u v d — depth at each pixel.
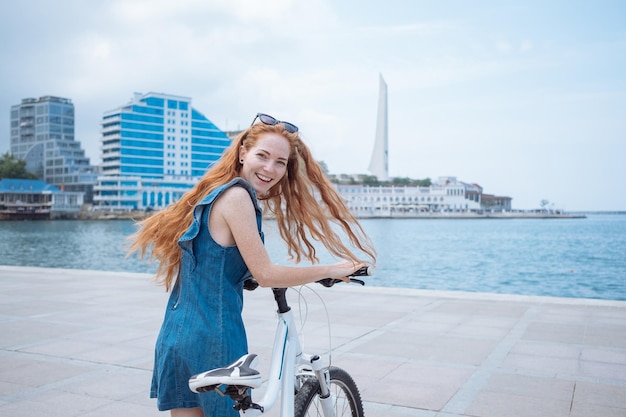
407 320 8.20
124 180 160.50
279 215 2.75
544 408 4.62
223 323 2.34
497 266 51.00
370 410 4.59
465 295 10.55
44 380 5.34
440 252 68.75
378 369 5.71
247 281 2.59
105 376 5.46
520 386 5.18
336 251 2.71
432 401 4.79
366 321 8.14
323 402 2.73
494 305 9.52
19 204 164.00
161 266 2.56
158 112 169.00
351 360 6.04
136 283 12.35
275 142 2.51
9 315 8.58
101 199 162.38
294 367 2.51
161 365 2.38
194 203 2.49
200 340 2.31
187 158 173.50
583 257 61.34
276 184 2.72
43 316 8.49
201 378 1.98
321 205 2.71
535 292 33.41
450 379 5.39
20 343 6.77
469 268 48.88
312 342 6.82
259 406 2.21
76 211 168.38
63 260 59.66
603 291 34.03
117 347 6.57
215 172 2.56
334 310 9.04
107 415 4.46
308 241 2.74
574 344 6.73
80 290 11.28
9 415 4.45
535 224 189.12
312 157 2.69
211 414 2.29
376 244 84.81
